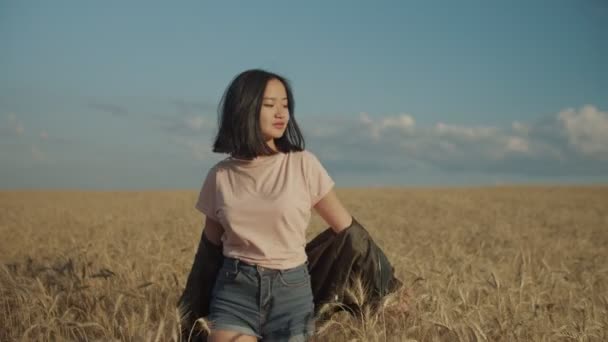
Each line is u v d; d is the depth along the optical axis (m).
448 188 57.06
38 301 4.68
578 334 4.27
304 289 3.49
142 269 6.22
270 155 3.48
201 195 3.67
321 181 3.52
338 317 4.46
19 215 20.94
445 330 4.17
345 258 3.84
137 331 3.88
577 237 14.14
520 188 55.62
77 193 49.75
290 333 3.44
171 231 11.77
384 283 3.95
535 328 4.46
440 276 5.77
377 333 3.73
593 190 50.44
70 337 4.37
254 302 3.42
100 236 11.80
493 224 17.36
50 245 10.11
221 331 3.44
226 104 3.45
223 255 3.81
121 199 37.72
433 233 13.48
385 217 19.14
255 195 3.41
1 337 4.45
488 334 4.30
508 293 5.00
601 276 7.33
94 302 5.09
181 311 3.88
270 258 3.38
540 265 7.91
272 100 3.42
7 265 6.16
